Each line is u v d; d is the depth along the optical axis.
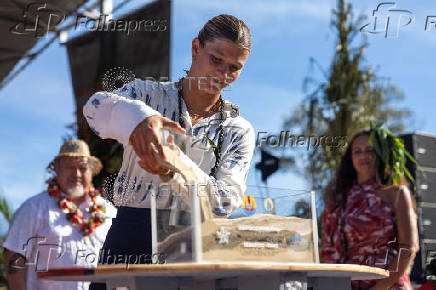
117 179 1.64
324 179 3.76
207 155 1.66
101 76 3.89
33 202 1.90
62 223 1.91
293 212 1.30
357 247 2.28
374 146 2.43
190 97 1.74
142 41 3.77
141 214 1.58
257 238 1.22
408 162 3.46
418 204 3.39
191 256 1.15
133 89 1.73
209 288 1.43
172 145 1.35
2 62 4.39
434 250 3.28
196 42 1.71
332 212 2.48
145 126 1.31
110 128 1.39
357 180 2.48
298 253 1.27
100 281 1.36
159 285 1.19
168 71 3.69
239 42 1.61
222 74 1.65
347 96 4.59
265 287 1.24
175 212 1.19
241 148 1.79
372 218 2.27
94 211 1.98
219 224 1.18
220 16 1.66
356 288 2.20
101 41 3.99
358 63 4.70
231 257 1.18
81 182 1.98
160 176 1.32
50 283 1.85
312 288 1.43
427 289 2.91
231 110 1.81
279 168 2.89
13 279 1.84
